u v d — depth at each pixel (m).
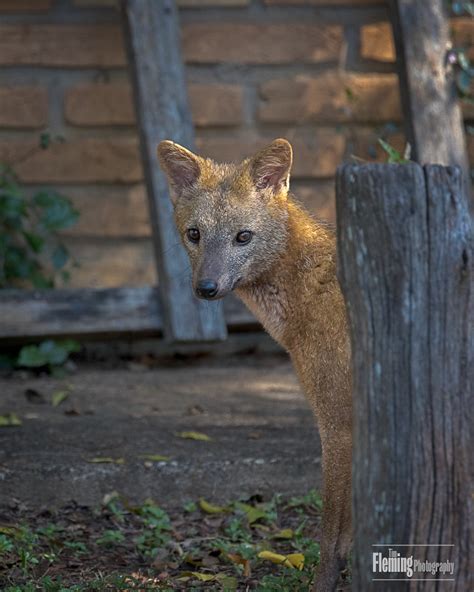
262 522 8.97
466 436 5.27
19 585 7.45
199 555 8.15
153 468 9.45
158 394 11.75
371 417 5.30
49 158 13.43
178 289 12.48
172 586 7.44
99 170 13.48
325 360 7.23
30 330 12.45
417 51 13.05
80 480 9.32
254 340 13.73
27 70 13.37
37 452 9.70
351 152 13.87
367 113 13.87
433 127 12.95
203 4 13.49
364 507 5.34
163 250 12.47
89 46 13.38
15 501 9.16
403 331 5.23
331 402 7.17
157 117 12.59
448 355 5.24
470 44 13.91
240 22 13.58
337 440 7.12
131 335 13.30
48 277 13.55
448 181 5.27
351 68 13.85
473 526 5.34
